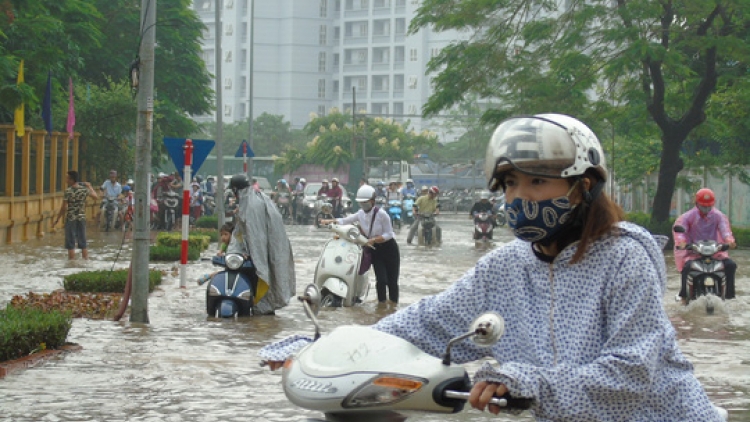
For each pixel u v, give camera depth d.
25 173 27.55
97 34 30.09
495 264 3.36
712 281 14.68
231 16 124.44
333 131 70.38
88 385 8.31
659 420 3.13
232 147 103.94
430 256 25.58
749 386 8.77
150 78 12.29
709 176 39.28
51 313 10.12
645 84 29.75
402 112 119.19
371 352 3.16
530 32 29.23
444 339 3.42
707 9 26.89
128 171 40.09
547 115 3.32
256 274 13.08
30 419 7.09
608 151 41.84
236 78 124.75
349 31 123.56
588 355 3.12
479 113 88.94
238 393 8.09
